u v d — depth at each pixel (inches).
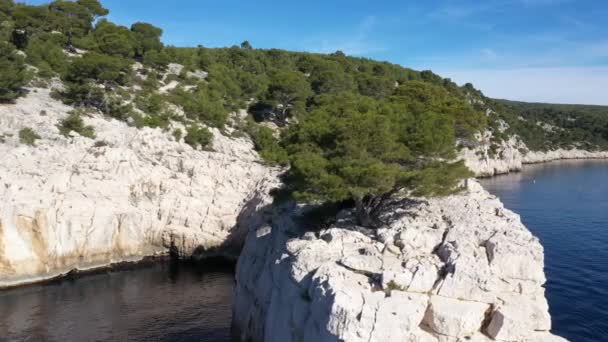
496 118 6210.6
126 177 2249.0
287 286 1000.9
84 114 2465.6
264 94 3486.7
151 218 2289.6
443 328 786.8
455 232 946.1
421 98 2228.1
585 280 1742.1
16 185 1911.9
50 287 1897.1
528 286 832.3
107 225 2139.5
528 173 5211.6
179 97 3102.9
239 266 1513.3
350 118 1165.7
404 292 813.2
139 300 1800.0
